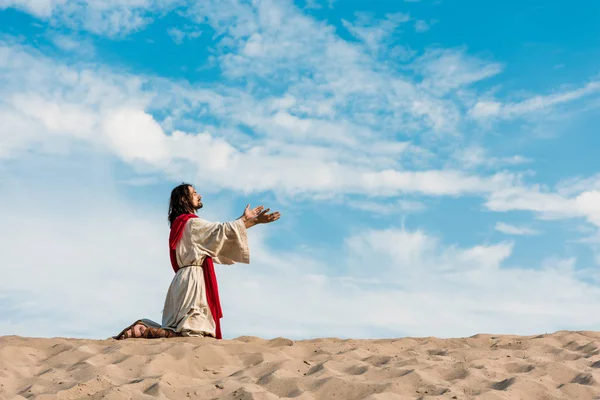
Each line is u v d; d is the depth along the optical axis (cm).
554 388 605
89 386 572
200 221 812
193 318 784
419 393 579
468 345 824
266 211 811
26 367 646
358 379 615
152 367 621
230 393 564
